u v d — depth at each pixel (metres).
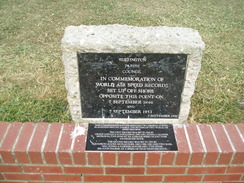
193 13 5.53
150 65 2.58
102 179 2.69
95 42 2.46
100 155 2.50
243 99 3.39
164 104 2.82
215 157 2.53
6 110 3.14
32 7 5.62
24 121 3.01
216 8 5.81
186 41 2.49
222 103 3.31
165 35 2.56
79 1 5.90
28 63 3.95
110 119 2.91
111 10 5.53
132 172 2.64
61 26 4.96
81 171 2.62
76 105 2.83
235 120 3.09
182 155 2.51
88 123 2.81
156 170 2.62
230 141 2.59
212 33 4.84
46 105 3.23
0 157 2.50
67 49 2.50
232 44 4.54
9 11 5.44
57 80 3.65
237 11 5.73
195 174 2.66
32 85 3.56
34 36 4.64
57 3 5.81
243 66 3.99
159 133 2.71
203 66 3.93
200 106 3.26
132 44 2.46
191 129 2.73
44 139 2.57
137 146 2.56
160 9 5.63
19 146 2.49
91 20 5.16
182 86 2.71
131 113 2.88
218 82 3.64
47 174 2.64
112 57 2.54
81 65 2.59
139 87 2.71
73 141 2.58
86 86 2.71
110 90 2.73
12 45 4.38
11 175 2.64
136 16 5.29
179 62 2.57
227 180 2.71
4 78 3.66
